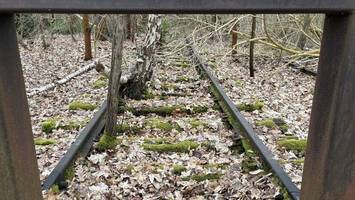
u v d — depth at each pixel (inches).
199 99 271.7
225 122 221.6
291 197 122.9
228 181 142.6
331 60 45.5
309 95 293.3
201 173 150.9
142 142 185.9
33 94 286.7
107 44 563.2
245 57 430.6
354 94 44.1
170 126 213.5
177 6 40.8
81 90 303.0
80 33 644.1
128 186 141.2
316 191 48.9
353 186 46.9
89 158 164.1
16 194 45.5
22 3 39.7
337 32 44.3
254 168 155.0
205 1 40.8
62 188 136.4
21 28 498.0
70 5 40.1
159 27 263.6
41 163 159.2
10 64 44.3
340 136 45.4
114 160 166.1
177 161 166.1
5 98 43.0
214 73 358.3
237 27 308.2
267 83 335.3
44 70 414.9
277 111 249.1
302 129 211.2
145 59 263.0
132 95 266.7
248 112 246.5
